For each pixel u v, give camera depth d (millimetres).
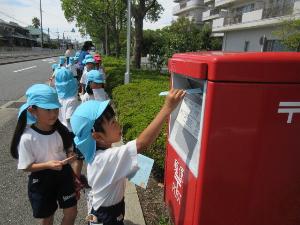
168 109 1868
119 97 6844
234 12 31484
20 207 3508
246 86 1519
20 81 15109
